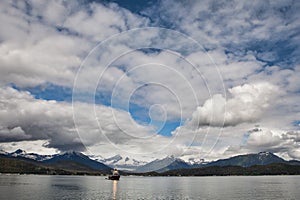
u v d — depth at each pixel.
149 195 125.56
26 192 133.12
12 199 105.50
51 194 124.81
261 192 143.38
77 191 144.00
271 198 115.56
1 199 105.31
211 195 127.00
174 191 149.00
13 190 143.88
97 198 111.81
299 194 131.50
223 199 110.81
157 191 149.00
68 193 131.25
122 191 147.50
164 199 110.12
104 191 146.00
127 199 109.56
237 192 143.12
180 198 113.75
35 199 105.12
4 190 143.12
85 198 111.19
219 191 149.62
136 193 135.25
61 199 106.06
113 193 134.25
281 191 149.50
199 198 114.75
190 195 126.56
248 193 137.38
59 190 148.62
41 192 134.00
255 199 111.56
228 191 149.50
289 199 112.06
